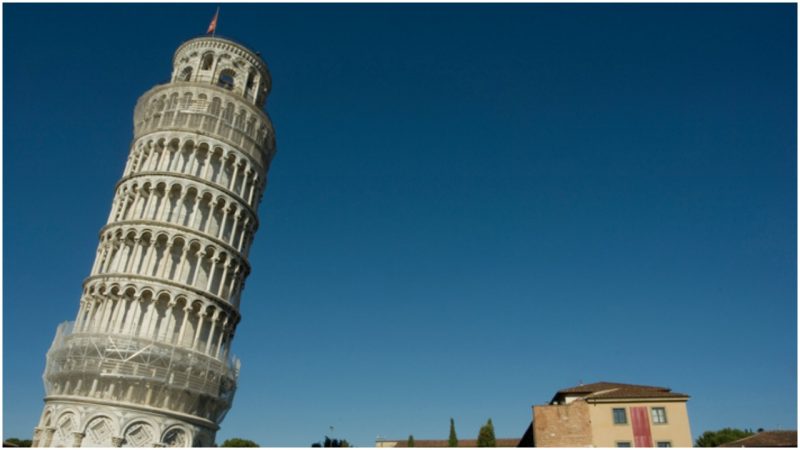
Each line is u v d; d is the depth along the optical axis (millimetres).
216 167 69375
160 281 59625
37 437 55375
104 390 54750
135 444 53531
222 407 62844
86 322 60000
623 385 69000
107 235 64438
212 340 61844
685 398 60312
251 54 79500
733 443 57812
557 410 60531
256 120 74938
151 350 55875
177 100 71188
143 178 65812
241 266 68375
